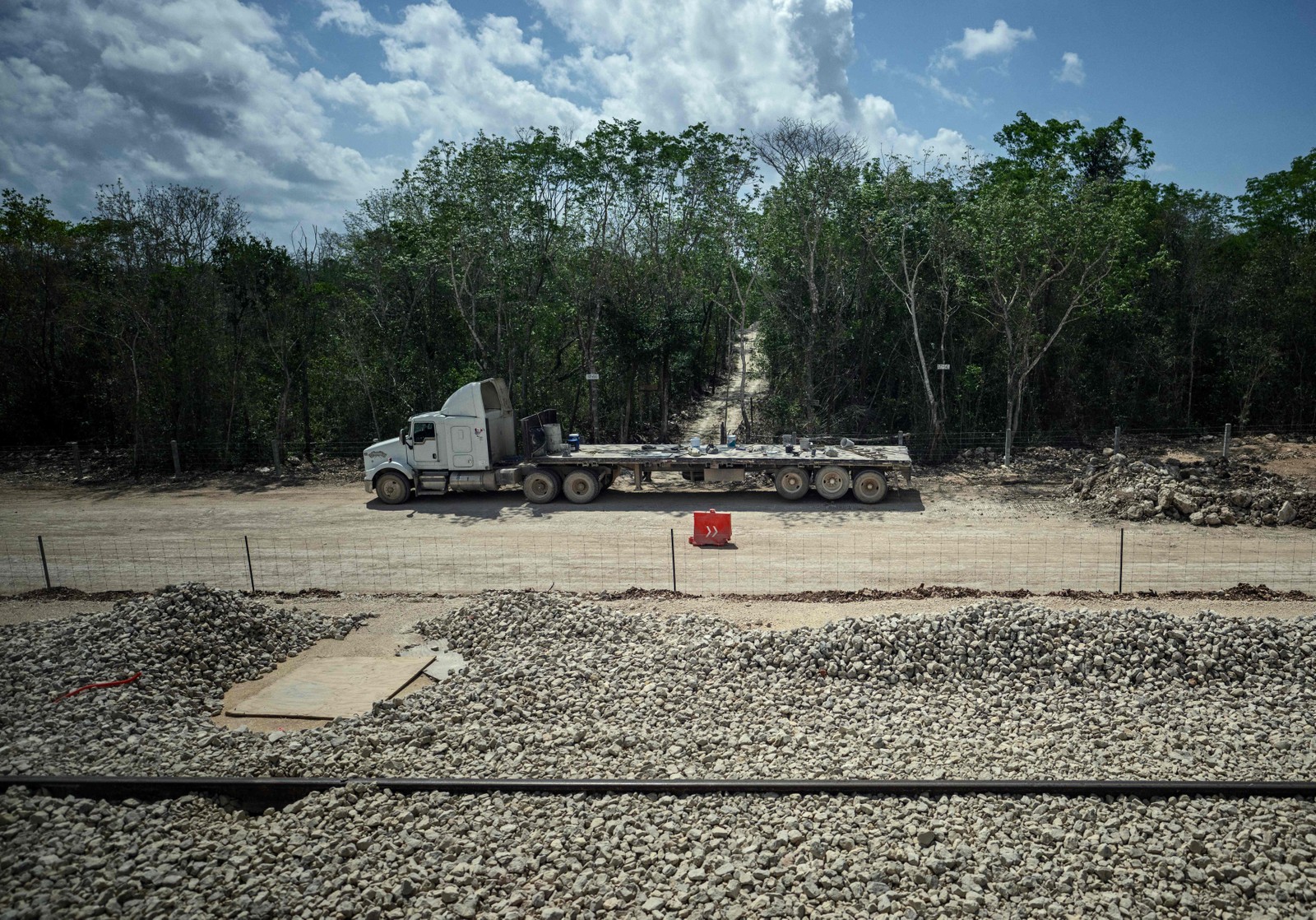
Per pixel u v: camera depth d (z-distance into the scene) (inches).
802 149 1061.8
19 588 626.5
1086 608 477.4
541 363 1286.9
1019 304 1089.4
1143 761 312.8
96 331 1191.6
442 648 470.9
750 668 410.6
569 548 704.4
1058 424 1237.7
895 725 353.1
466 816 282.4
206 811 294.2
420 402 1208.2
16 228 1284.4
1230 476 845.8
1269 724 346.9
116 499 976.3
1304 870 246.4
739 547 695.7
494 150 1075.9
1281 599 520.4
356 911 237.9
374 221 1212.5
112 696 392.5
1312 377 1248.2
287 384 1152.8
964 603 514.6
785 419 1197.7
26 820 281.3
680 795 294.2
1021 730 348.5
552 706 374.3
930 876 245.9
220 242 1123.3
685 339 1213.1
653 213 1197.1
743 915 233.1
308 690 412.2
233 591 569.6
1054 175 1047.0
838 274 1143.0
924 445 1117.7
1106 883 244.1
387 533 775.1
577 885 245.1
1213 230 1320.1
